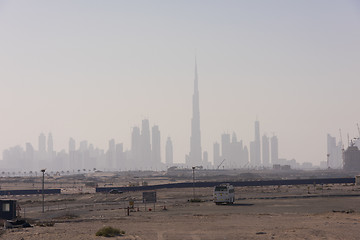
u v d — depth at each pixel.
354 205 98.44
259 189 192.50
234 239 45.81
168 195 162.00
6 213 75.06
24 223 63.56
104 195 174.00
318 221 64.06
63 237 48.69
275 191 170.50
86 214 90.69
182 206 105.50
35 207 121.25
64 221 74.31
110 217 80.06
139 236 49.31
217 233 51.22
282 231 51.56
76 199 153.38
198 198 137.25
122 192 191.88
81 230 56.41
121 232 51.69
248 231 52.66
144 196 99.25
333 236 46.72
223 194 105.50
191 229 56.03
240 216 75.19
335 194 138.12
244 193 161.25
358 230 51.84
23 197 178.25
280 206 98.19
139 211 94.12
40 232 54.22
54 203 136.00
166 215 81.44
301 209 89.75
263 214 78.56
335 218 68.06
